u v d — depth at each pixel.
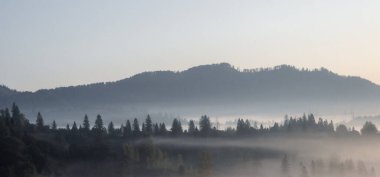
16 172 177.00
